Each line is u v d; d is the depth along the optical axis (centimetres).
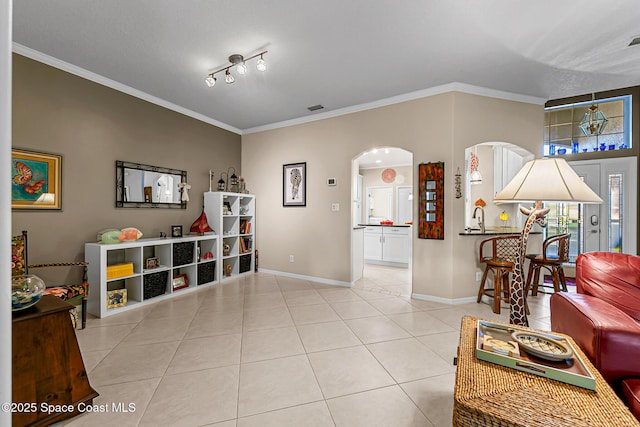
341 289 417
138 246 331
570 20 233
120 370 202
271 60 297
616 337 132
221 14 228
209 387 184
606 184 427
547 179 152
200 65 307
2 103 48
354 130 423
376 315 311
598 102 436
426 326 282
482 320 158
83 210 315
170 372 201
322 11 225
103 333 262
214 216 451
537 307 336
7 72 49
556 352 119
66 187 301
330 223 448
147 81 343
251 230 517
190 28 246
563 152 457
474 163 475
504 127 370
